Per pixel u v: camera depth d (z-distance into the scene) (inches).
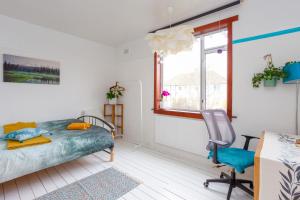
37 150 79.4
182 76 132.6
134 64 163.6
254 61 91.4
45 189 81.7
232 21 98.4
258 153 48.6
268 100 87.4
